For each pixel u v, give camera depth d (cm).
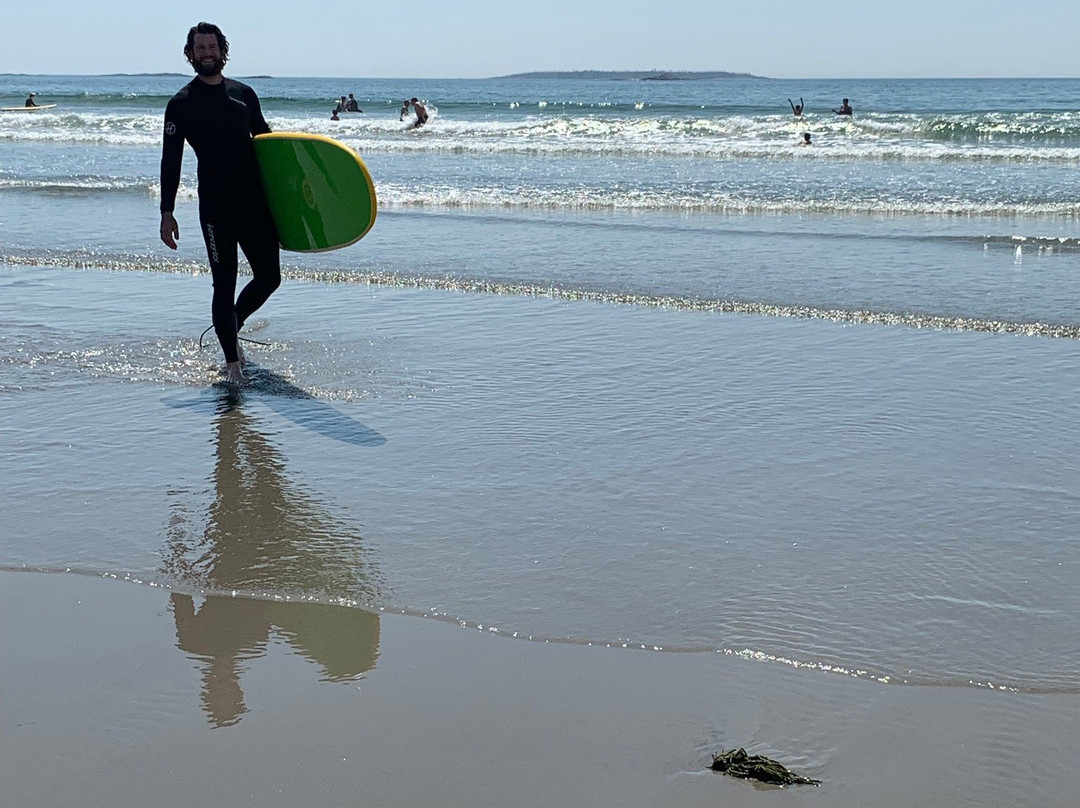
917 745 265
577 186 1374
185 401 543
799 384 558
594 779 253
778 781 252
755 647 310
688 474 439
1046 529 386
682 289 771
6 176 1541
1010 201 1184
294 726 275
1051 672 295
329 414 520
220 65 572
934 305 714
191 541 385
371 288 802
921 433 484
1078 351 611
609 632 319
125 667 305
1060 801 244
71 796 249
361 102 4562
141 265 878
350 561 367
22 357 613
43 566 367
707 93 7519
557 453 464
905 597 338
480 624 326
